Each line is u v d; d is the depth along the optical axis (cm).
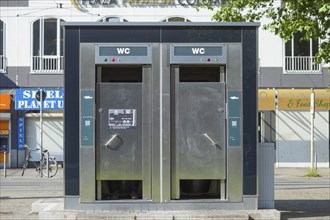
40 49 3036
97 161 1030
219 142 1038
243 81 1034
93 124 1023
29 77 3028
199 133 1036
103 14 3041
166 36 1029
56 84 3033
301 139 3036
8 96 2970
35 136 3041
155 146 1025
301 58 3045
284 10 1240
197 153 1035
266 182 1083
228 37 1034
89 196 1021
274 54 3039
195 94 1038
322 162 3039
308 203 1337
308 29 1155
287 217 1105
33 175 2522
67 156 1023
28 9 3030
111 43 1027
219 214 988
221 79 1057
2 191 1738
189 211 1019
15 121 3014
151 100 1031
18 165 3008
